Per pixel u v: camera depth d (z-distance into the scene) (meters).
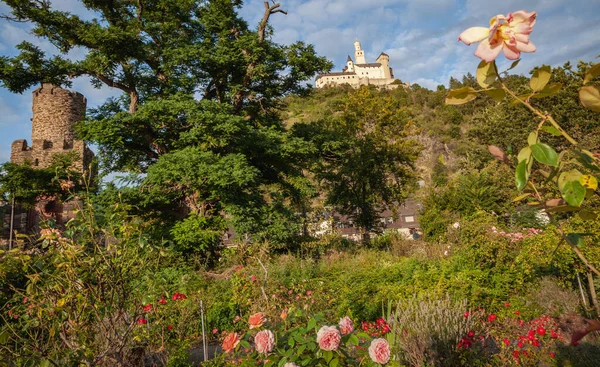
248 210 13.74
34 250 3.43
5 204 24.42
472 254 8.39
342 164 21.19
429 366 4.18
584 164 0.88
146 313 4.59
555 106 15.99
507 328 5.47
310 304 7.11
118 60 16.16
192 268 11.73
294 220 15.38
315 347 2.74
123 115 15.20
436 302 5.30
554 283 7.16
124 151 16.66
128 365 3.97
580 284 6.44
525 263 7.41
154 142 16.28
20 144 28.48
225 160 14.16
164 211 15.58
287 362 2.63
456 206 17.11
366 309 7.07
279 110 20.28
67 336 3.39
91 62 15.61
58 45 16.70
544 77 0.88
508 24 0.82
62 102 31.58
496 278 7.61
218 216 14.98
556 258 6.56
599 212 0.94
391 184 23.19
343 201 21.83
